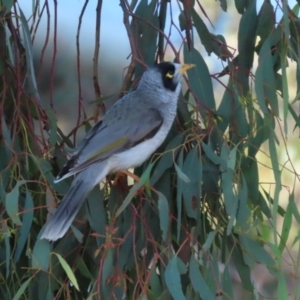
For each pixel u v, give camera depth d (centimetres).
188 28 664
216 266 632
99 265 613
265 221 684
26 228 600
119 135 639
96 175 626
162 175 641
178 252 598
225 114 649
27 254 593
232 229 636
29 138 666
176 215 648
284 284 621
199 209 614
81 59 1001
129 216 635
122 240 582
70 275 576
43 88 979
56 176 662
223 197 632
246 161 648
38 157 638
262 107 619
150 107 657
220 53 666
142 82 675
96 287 609
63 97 983
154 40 693
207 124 641
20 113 647
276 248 615
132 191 571
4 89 654
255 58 780
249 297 658
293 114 663
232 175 612
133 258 628
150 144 650
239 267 646
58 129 696
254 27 676
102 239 628
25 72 706
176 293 579
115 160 636
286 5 626
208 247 603
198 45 971
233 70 655
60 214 594
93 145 629
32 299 642
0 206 639
